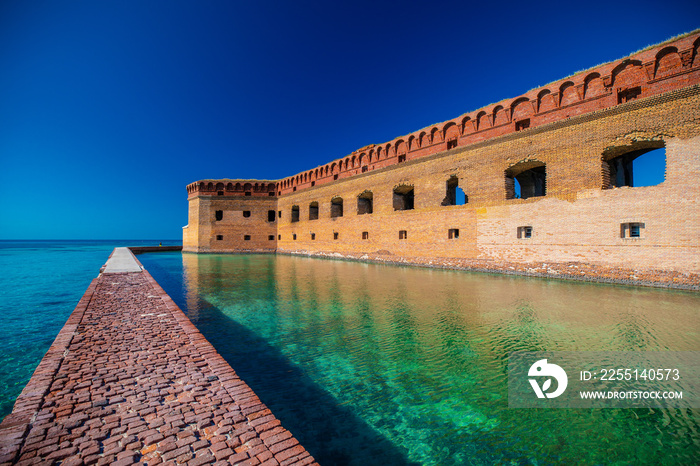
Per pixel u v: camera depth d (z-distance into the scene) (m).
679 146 12.34
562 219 15.45
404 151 24.34
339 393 5.04
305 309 10.01
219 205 38.72
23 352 6.63
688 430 4.12
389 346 6.93
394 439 3.96
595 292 11.96
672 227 12.38
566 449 3.79
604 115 14.31
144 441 2.91
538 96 17.08
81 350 5.07
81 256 39.75
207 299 11.49
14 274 20.47
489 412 4.54
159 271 20.16
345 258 28.34
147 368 4.45
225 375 4.27
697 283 11.73
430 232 21.55
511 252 17.33
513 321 8.54
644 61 13.61
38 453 2.69
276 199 39.34
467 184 19.66
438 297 11.55
